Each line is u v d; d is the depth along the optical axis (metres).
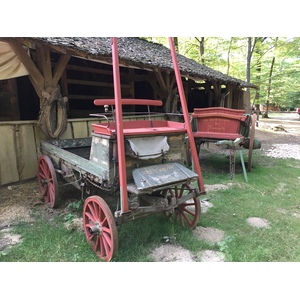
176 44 17.89
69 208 3.69
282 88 20.17
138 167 2.61
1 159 4.34
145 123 3.24
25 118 6.73
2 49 4.47
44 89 4.66
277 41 15.80
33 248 2.66
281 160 6.97
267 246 2.73
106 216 2.33
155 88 8.50
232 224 3.23
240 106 13.41
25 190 4.32
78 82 7.36
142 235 2.88
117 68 2.30
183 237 2.85
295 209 3.73
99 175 2.52
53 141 4.22
